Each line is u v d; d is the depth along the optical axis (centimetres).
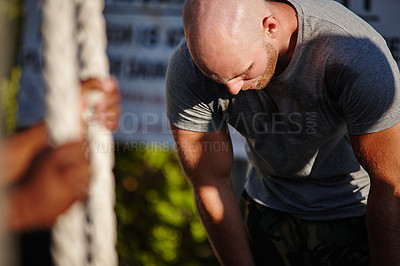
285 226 301
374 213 248
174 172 527
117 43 452
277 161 276
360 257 291
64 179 128
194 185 287
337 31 228
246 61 213
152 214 529
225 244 291
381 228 248
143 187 527
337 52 225
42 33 129
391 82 227
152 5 451
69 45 130
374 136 233
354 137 240
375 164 239
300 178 286
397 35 451
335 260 293
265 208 308
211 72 216
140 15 452
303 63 232
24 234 164
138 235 532
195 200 292
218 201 284
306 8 234
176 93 262
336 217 289
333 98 239
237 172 524
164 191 526
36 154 130
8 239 88
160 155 518
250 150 294
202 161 278
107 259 154
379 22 452
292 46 232
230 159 283
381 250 254
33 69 357
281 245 303
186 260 544
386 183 239
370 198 249
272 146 271
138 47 453
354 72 224
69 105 131
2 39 86
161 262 537
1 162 90
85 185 133
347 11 243
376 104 227
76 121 134
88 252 153
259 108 256
